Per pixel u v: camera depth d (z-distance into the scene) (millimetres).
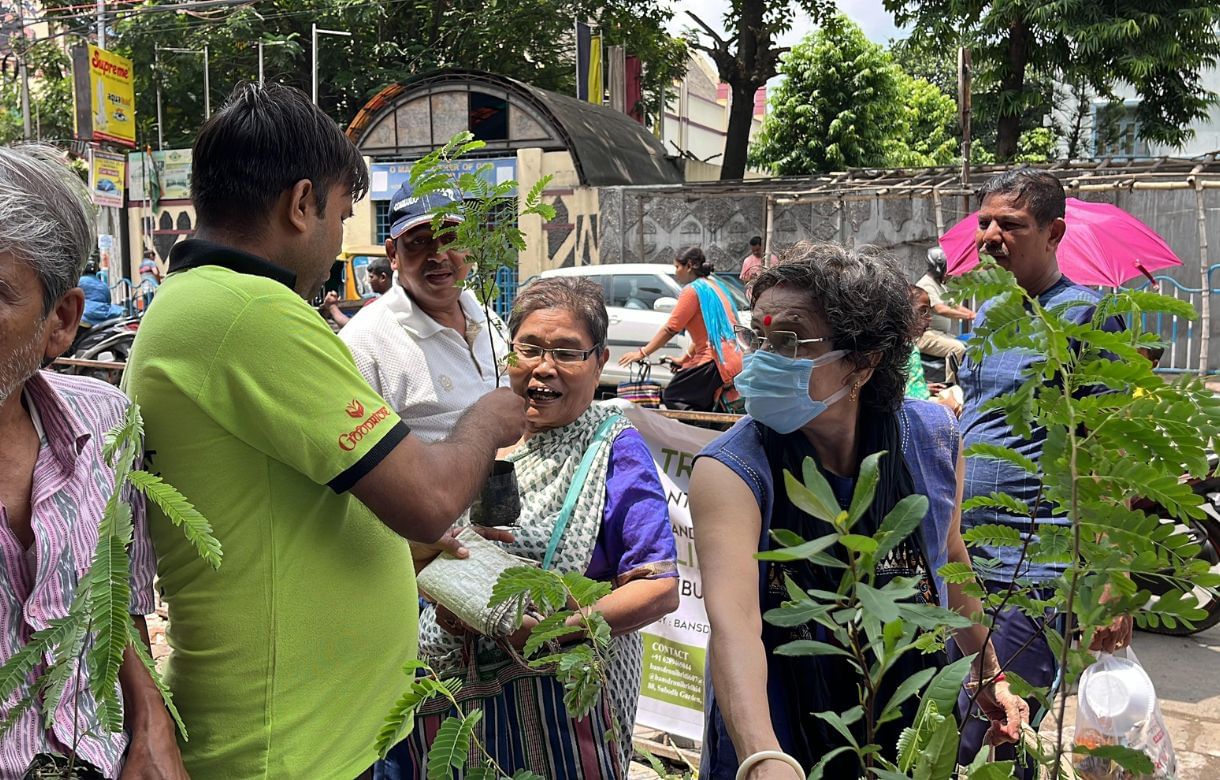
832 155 23062
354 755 1845
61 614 1486
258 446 1710
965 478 2834
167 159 21344
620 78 22047
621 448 2473
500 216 2232
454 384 3021
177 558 1765
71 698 1466
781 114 23938
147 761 1606
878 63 23297
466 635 2316
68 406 1579
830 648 1208
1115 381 1103
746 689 1579
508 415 2010
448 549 2295
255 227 1815
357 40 24781
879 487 1827
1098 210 6043
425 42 25281
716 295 7590
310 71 25297
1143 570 1140
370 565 1892
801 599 1165
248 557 1734
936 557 1921
